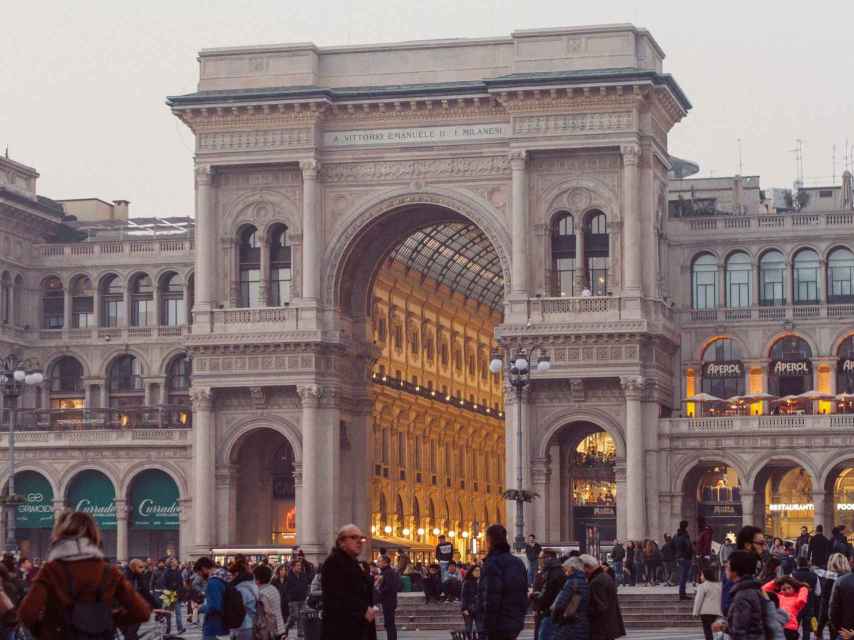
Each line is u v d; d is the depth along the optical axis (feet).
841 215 372.79
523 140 359.87
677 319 376.68
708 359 377.91
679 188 445.78
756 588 94.73
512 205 361.51
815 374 371.97
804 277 375.45
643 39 364.99
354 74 374.22
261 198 375.25
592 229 363.97
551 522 366.84
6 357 418.92
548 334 355.15
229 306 373.81
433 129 368.48
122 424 406.62
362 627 97.50
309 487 363.35
